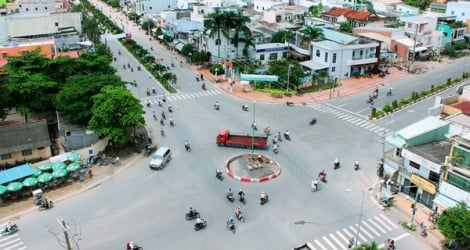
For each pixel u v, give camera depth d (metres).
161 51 120.06
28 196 50.59
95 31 119.44
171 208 47.97
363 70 98.81
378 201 49.00
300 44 102.56
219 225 44.94
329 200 49.47
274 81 86.56
